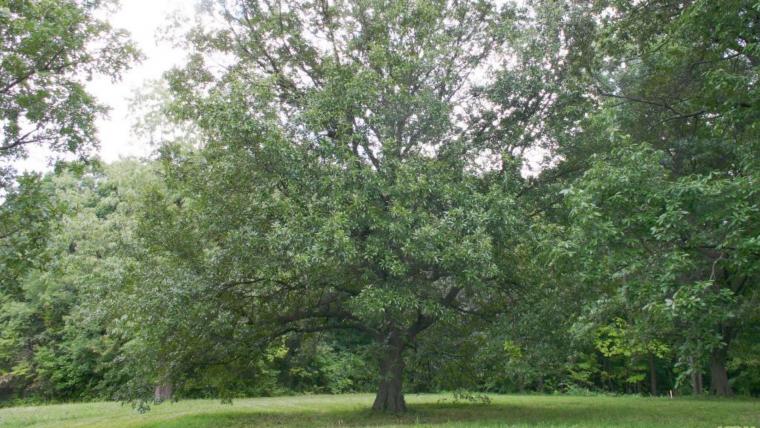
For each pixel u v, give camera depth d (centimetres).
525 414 1584
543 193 1487
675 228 814
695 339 813
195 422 1598
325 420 1531
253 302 1449
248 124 1195
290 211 1173
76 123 1294
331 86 1333
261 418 1661
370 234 1274
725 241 795
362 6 1473
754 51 927
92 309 1570
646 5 1230
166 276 1275
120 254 1550
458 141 1394
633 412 1612
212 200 1330
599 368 3775
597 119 1073
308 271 1206
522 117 1493
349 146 1349
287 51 1565
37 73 1188
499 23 1497
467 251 1119
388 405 1630
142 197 1620
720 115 1152
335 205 1167
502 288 1530
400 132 1434
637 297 847
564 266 943
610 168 905
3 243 1197
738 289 1603
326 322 1711
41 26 1160
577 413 1605
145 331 1230
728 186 818
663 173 915
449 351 1622
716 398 2302
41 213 1224
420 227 1186
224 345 1411
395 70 1356
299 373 3450
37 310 3191
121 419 1795
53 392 3198
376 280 1270
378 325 1464
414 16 1406
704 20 988
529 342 1370
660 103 1560
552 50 1425
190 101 1406
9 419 1916
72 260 2203
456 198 1252
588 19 1457
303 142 1308
